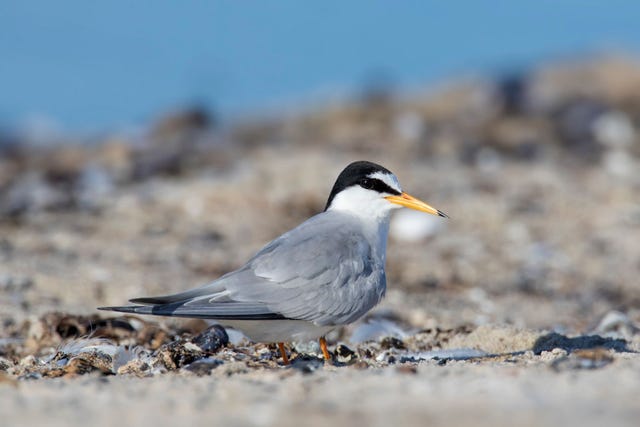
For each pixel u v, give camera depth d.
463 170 20.92
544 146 24.97
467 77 36.12
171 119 27.11
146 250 14.34
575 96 32.53
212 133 26.31
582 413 5.11
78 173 20.50
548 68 38.44
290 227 16.06
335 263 7.73
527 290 13.72
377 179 8.46
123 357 8.05
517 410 5.22
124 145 22.30
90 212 16.78
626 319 10.80
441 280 14.01
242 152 22.38
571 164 22.80
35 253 13.78
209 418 5.29
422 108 31.41
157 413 5.43
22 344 9.31
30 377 7.23
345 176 8.55
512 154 23.84
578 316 12.07
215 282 7.48
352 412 5.30
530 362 7.26
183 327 9.73
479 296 13.20
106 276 12.54
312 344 8.88
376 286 7.98
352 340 9.65
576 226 17.11
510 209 17.72
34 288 11.91
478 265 14.81
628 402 5.37
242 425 5.12
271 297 7.46
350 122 29.42
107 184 19.47
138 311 7.03
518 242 16.11
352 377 6.44
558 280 14.27
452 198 18.22
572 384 5.92
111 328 9.45
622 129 26.94
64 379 6.76
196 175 20.09
